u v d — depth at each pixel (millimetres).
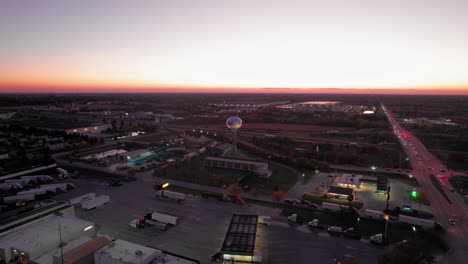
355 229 68438
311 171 116938
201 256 57469
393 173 113688
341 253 58562
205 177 106250
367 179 106000
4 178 98000
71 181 101688
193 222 71562
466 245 62375
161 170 112812
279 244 61844
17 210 78125
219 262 55469
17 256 52438
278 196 84812
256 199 86438
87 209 77312
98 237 58375
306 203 82750
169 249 59594
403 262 53125
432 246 61969
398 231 67875
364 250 59750
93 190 92875
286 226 69875
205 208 79875
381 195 91062
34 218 63094
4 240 54219
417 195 90500
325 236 65375
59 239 55094
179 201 84312
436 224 68688
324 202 82062
